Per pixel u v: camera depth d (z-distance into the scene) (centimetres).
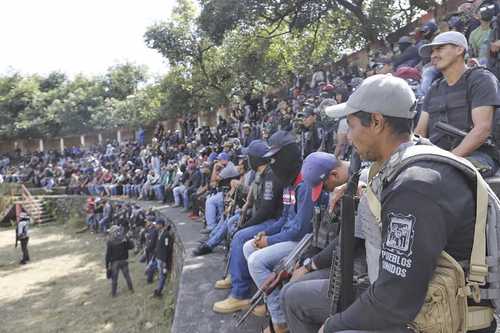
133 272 1338
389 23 1413
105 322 927
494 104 269
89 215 2217
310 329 227
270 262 338
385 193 155
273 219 421
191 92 2627
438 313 147
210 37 1675
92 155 3375
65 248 1839
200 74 2495
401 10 1447
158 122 3073
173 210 1366
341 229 188
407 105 165
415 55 712
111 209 2048
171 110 2780
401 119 166
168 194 1675
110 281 1256
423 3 1384
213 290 470
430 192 144
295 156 368
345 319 158
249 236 401
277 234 352
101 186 2519
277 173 374
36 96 4400
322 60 1788
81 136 4094
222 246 676
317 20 1634
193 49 2406
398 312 143
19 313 1048
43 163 3572
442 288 146
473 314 159
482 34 587
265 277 337
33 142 4238
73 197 2552
